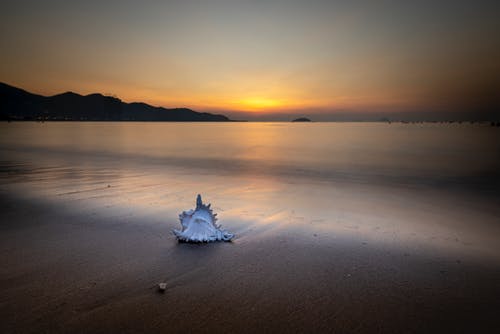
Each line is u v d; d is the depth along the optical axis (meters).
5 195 8.87
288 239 5.61
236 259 4.66
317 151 26.97
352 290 3.77
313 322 3.12
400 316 3.24
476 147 31.50
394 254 4.94
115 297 3.53
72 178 12.19
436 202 8.85
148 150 26.59
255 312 3.28
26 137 44.41
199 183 11.62
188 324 3.05
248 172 14.80
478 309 3.38
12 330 2.90
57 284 3.80
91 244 5.16
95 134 56.50
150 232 5.84
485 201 8.95
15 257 4.58
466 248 5.25
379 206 8.32
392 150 27.83
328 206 8.27
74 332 2.89
